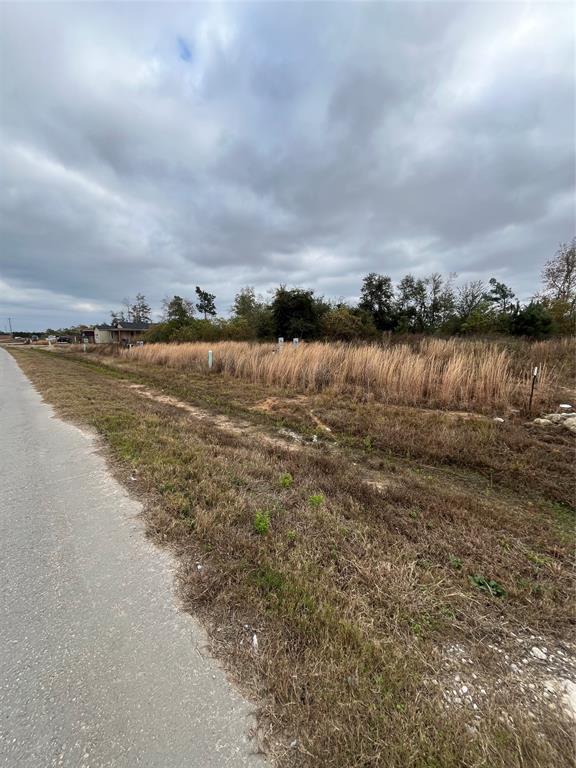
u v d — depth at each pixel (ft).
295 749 3.88
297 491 10.44
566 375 25.38
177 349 55.98
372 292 99.30
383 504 9.78
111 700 4.38
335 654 5.06
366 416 19.52
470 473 13.01
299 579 6.55
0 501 9.89
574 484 11.57
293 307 81.46
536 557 7.66
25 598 6.17
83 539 8.01
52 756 3.77
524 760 3.89
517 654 5.25
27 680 4.64
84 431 16.85
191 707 4.31
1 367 54.08
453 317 104.47
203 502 9.46
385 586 6.46
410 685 4.67
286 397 26.08
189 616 5.78
